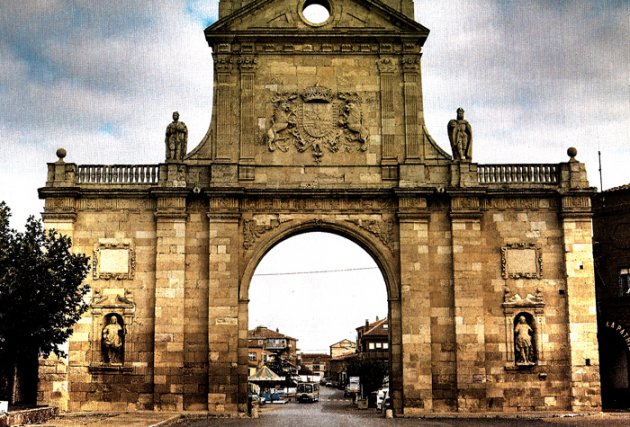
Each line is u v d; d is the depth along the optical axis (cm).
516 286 4978
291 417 5012
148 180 5044
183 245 4938
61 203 4984
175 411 4775
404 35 5138
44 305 4222
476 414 4762
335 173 5031
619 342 6119
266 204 4991
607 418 4588
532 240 5031
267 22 5147
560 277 4994
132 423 3988
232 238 4922
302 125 5072
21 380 5194
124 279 4941
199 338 4859
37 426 3794
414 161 5028
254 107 5078
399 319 4903
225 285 4875
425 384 4819
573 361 4888
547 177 5088
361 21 5172
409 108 5094
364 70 5141
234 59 5119
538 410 4856
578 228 5025
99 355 4866
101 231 4991
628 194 6297
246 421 4478
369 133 5081
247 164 5006
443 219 5031
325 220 4988
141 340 4881
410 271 4922
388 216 5012
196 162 5041
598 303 6172
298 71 5122
